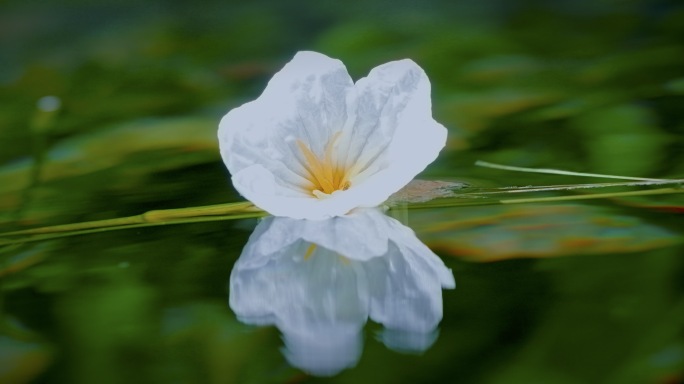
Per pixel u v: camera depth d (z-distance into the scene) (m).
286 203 0.34
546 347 0.31
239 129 0.34
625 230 0.33
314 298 0.32
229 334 0.31
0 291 0.32
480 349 0.31
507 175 0.35
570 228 0.33
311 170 0.34
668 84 0.40
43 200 0.35
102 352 0.31
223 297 0.32
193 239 0.33
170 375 0.31
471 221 0.34
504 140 0.37
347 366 0.30
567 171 0.36
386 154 0.34
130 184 0.36
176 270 0.33
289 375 0.30
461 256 0.33
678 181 0.35
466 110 0.39
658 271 0.32
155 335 0.31
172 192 0.35
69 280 0.32
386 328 0.31
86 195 0.36
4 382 0.31
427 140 0.34
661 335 0.31
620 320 0.31
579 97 0.40
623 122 0.38
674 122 0.38
